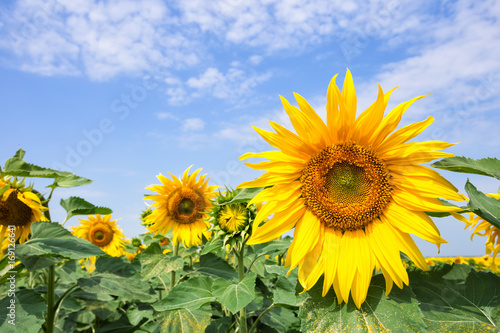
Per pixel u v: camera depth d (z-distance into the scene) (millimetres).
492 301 331
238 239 518
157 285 832
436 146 334
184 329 582
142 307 779
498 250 477
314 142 356
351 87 342
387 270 329
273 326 630
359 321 300
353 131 358
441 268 370
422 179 342
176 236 824
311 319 314
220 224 532
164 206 824
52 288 615
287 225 361
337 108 344
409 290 322
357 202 364
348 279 326
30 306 449
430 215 350
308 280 331
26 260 499
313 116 345
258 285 723
